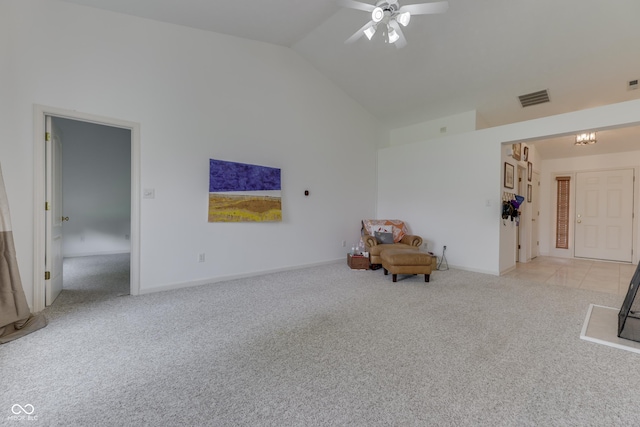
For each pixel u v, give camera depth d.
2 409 1.42
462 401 1.52
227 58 3.85
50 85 2.70
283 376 1.73
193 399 1.52
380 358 1.94
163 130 3.35
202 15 3.28
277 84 4.37
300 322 2.53
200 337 2.23
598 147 5.73
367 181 5.86
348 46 4.20
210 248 3.75
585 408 1.47
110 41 3.01
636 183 5.60
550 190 6.56
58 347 2.05
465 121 5.12
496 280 4.05
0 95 2.47
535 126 3.95
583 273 4.61
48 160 2.79
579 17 3.02
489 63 3.90
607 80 3.66
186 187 3.53
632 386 1.65
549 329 2.40
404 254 3.90
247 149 4.05
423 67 4.27
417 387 1.63
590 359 1.94
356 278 4.09
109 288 3.48
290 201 4.57
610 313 2.77
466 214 4.70
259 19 3.50
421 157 5.31
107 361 1.88
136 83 3.17
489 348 2.08
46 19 2.68
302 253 4.75
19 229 2.61
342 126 5.34
